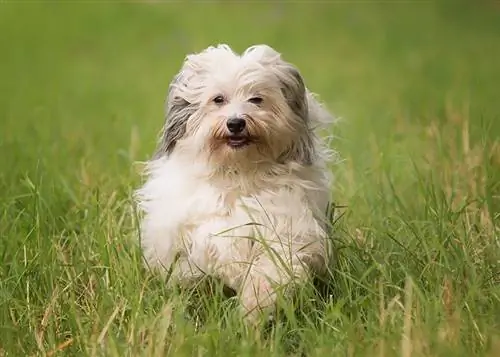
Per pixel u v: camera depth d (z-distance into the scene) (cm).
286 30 2556
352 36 2489
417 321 674
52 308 741
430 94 1744
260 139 783
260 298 754
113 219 858
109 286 787
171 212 802
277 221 786
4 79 2072
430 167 1015
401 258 812
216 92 792
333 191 1018
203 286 794
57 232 905
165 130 832
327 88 1917
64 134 1400
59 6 2825
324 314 725
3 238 877
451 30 2519
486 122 1227
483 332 675
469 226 862
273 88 792
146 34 2555
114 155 1169
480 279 760
